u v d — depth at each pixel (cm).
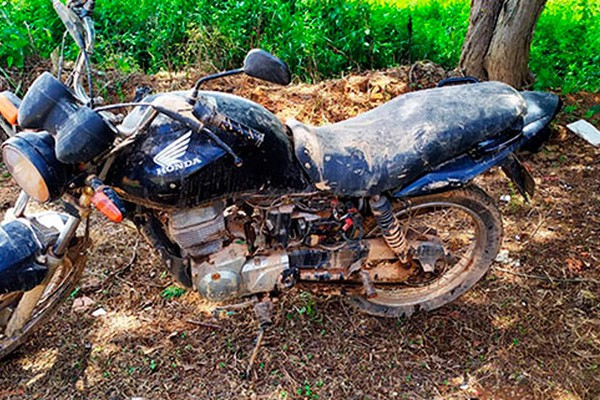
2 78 512
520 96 293
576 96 539
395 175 265
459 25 638
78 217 250
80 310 333
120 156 240
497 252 322
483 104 283
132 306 337
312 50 577
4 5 567
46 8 593
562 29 635
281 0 650
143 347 311
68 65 534
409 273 308
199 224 258
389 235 281
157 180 239
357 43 592
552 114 298
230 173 247
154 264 365
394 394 288
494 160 282
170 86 533
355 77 522
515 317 329
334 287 298
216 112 229
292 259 278
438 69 532
